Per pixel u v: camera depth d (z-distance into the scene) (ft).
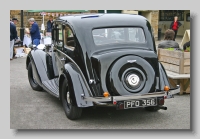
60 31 21.63
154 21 63.05
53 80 23.00
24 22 56.24
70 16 20.95
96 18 19.52
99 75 17.29
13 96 24.13
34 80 26.16
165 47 26.48
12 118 19.16
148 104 17.26
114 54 17.54
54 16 53.93
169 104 22.12
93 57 17.72
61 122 18.52
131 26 19.60
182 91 24.48
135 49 18.57
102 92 17.16
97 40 18.66
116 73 16.94
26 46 47.14
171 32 26.76
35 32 43.14
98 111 20.67
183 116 19.65
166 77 19.12
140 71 17.33
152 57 18.29
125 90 16.96
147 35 19.76
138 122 18.61
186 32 33.01
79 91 17.42
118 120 18.95
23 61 40.04
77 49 18.43
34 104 22.09
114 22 19.35
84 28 18.75
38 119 19.03
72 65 18.70
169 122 18.60
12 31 40.34
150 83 17.52
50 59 23.80
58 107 21.44
